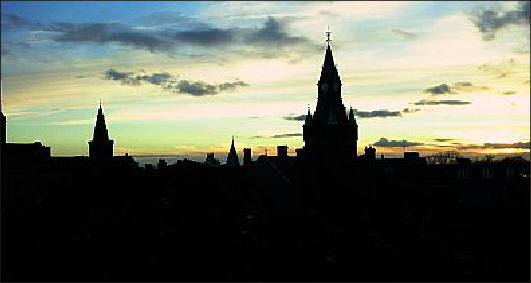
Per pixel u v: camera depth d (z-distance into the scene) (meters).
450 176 129.25
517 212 88.69
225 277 53.69
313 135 122.00
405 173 128.88
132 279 50.97
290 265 58.34
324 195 93.81
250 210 74.12
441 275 62.38
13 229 55.25
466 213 91.50
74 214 60.75
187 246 56.91
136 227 58.88
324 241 65.88
